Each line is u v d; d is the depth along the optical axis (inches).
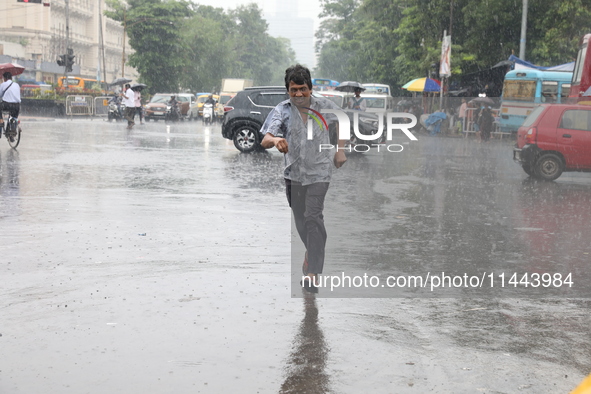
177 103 1769.2
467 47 1509.6
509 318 183.9
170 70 2869.1
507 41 1466.5
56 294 199.6
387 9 2207.2
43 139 868.6
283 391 134.3
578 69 783.1
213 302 193.5
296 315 182.9
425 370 146.3
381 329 172.7
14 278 216.8
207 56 3366.1
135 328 170.9
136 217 330.0
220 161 638.5
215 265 236.5
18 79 2672.2
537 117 587.8
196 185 457.7
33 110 1646.2
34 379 139.0
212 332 168.6
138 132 1101.7
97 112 1812.3
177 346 158.6
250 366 146.9
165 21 2790.4
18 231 290.8
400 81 1973.4
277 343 161.5
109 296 198.4
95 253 252.8
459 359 152.9
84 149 730.8
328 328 172.7
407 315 184.5
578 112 585.6
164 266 234.4
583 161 579.5
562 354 157.3
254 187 454.6
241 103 753.6
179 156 682.2
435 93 1472.7
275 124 202.4
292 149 207.9
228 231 298.7
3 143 780.0
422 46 1664.6
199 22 3282.5
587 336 170.4
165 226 308.5
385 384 138.6
